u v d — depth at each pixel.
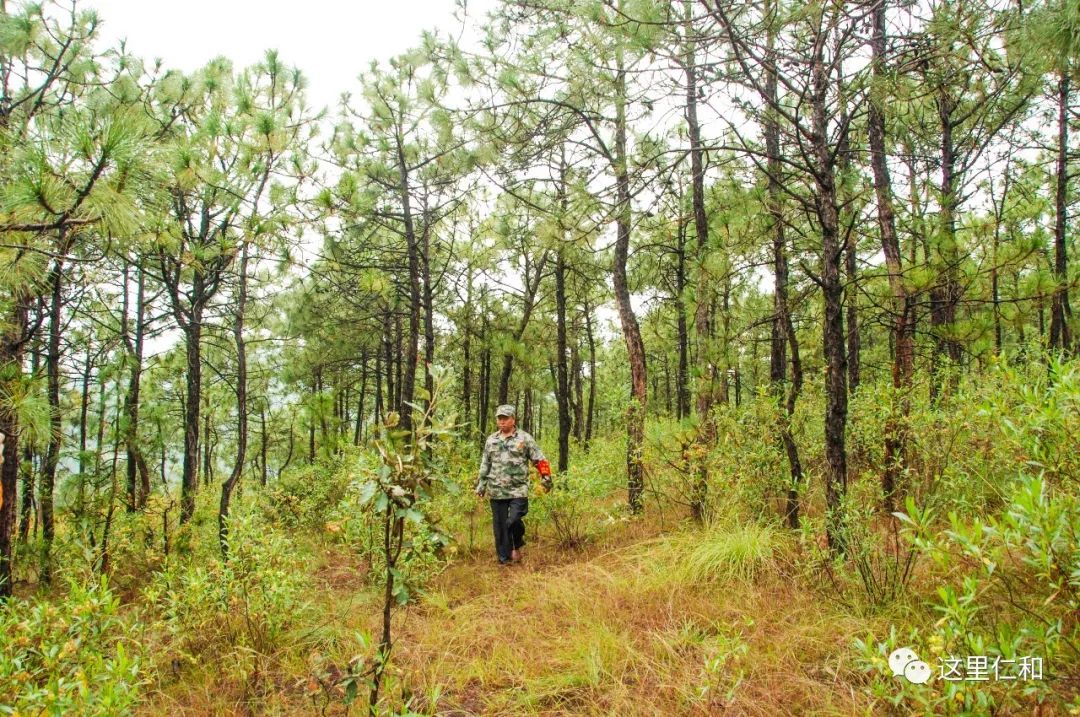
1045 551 2.08
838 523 4.13
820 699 2.93
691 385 6.83
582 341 17.22
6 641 2.85
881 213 6.00
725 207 6.25
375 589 5.19
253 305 10.61
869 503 4.60
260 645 4.07
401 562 4.87
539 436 19.02
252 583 4.21
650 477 6.93
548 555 6.12
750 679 3.22
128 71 5.79
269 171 5.52
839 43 4.14
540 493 6.26
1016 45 3.66
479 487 6.27
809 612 3.79
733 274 5.77
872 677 2.96
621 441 8.70
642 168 5.04
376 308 12.76
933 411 4.61
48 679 2.77
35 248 3.02
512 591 5.05
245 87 5.93
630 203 5.33
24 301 4.65
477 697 3.45
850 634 3.37
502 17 6.43
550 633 4.11
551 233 5.59
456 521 6.58
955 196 6.07
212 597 4.02
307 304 12.66
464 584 5.50
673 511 6.88
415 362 8.12
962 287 5.27
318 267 8.55
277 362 14.12
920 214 6.15
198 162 4.84
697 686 3.13
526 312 11.62
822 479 5.53
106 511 6.10
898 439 4.64
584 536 6.45
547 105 6.59
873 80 4.18
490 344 11.34
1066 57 3.28
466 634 4.18
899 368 5.57
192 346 6.60
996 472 4.04
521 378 13.02
